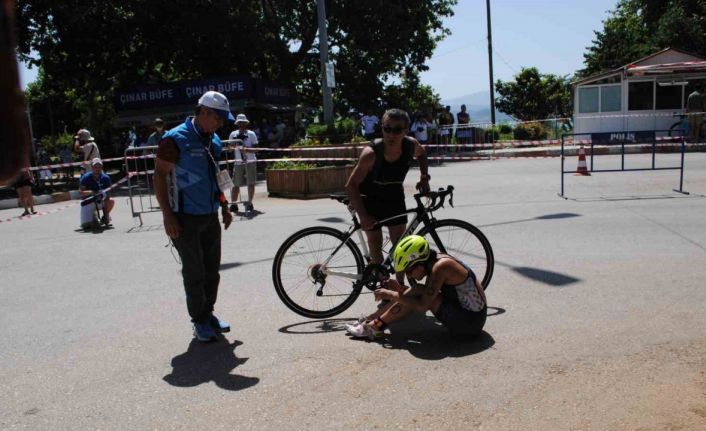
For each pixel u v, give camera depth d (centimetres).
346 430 330
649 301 519
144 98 2391
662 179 1299
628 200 1052
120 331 507
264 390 385
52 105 4478
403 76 3089
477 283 451
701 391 354
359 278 518
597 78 2294
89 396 386
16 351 470
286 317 527
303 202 1236
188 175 464
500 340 450
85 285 663
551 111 4631
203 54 2544
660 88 2238
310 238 524
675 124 2144
